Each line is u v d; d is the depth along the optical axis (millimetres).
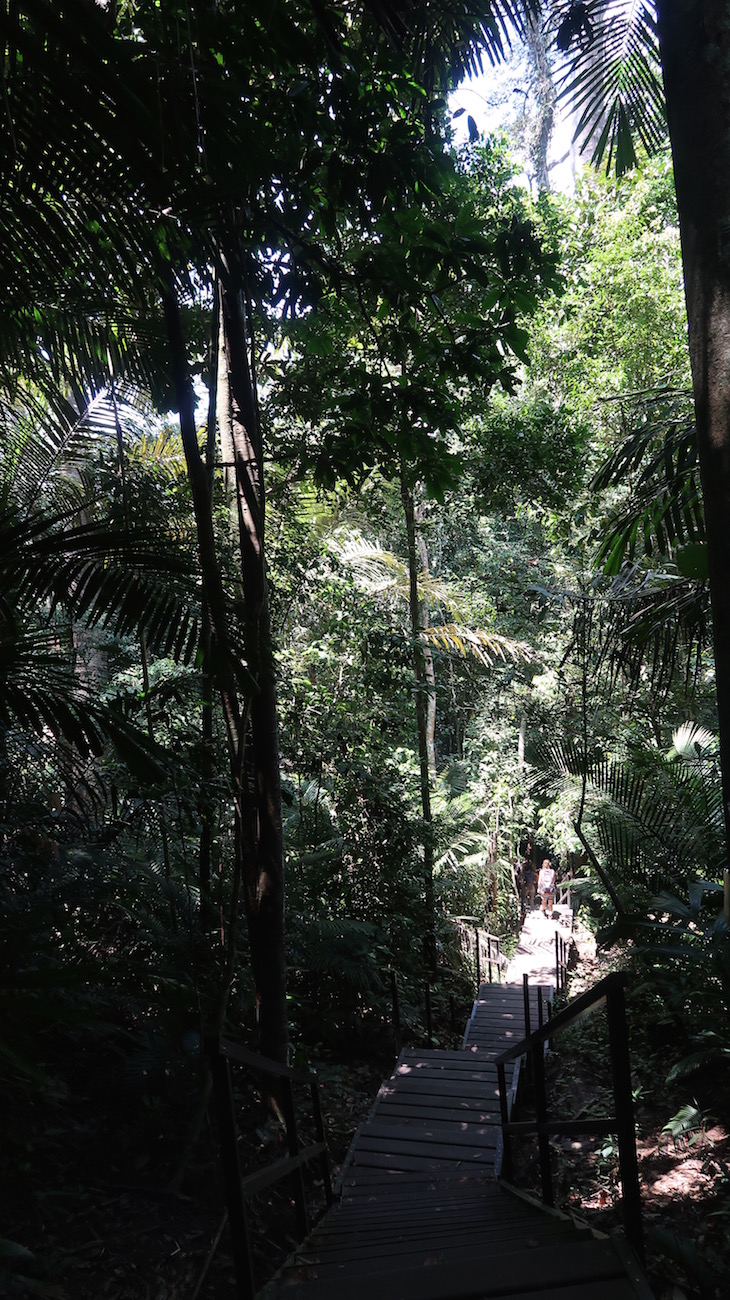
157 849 7289
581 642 10273
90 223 3520
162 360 6195
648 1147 5664
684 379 12633
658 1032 7973
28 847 5238
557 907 17156
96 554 3568
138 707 5758
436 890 12391
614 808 9641
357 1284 2721
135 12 3865
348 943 8609
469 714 19938
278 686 9500
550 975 12734
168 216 3725
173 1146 4797
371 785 10461
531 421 9305
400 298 5402
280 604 9656
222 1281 3902
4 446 6801
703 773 9586
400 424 6309
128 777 5812
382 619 11258
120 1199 4199
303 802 10602
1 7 2084
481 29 5809
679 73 3816
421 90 4906
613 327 13211
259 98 4371
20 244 3340
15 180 2863
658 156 13016
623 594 8273
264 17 3326
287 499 9109
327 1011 8578
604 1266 2695
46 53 2326
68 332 5758
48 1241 3715
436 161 4785
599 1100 6953
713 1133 5594
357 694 10977
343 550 13133
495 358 5852
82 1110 4781
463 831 14680
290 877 9414
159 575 3643
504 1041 9203
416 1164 5871
